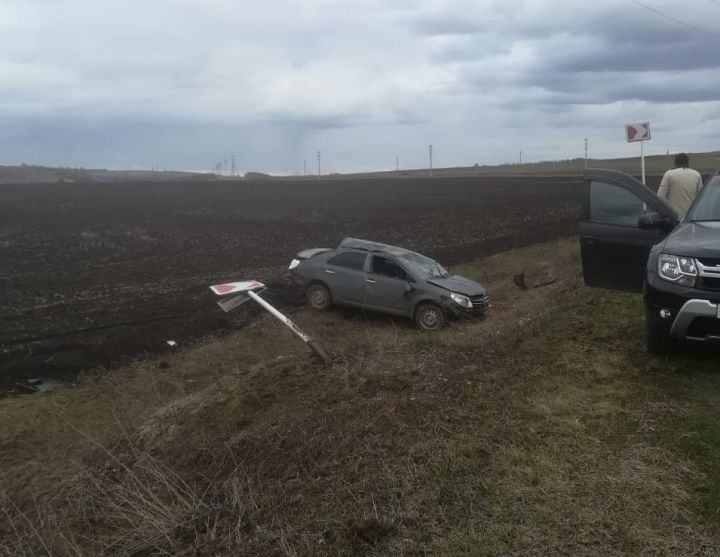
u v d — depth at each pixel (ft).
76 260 69.51
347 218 116.37
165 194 192.03
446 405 16.89
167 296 50.88
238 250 77.46
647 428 14.56
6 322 42.01
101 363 34.22
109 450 21.09
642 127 44.73
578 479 12.69
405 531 11.80
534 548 10.81
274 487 14.76
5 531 17.48
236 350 35.12
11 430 25.29
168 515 14.76
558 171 340.18
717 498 11.76
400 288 41.98
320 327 41.04
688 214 20.68
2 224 106.01
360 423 16.58
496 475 13.16
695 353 19.47
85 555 14.83
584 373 18.29
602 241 22.40
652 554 10.39
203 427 20.22
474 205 136.46
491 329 28.96
